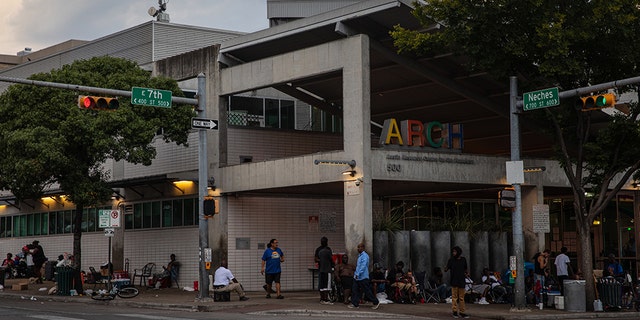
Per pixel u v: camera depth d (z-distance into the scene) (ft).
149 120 101.71
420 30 93.61
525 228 106.22
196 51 109.81
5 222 156.25
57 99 97.25
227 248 105.40
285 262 108.47
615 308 83.97
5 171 100.12
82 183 99.91
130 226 123.85
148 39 135.74
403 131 95.81
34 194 103.19
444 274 98.63
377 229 95.66
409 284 86.69
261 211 107.96
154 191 119.34
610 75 84.23
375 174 90.48
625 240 123.34
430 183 98.32
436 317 75.10
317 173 94.27
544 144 131.54
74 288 99.71
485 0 80.23
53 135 96.99
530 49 80.94
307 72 95.61
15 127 99.81
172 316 71.10
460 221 104.42
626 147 84.12
